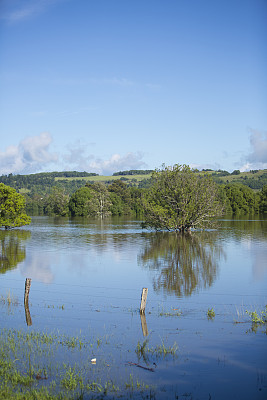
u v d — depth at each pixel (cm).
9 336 1742
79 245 5066
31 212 19100
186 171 6825
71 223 10156
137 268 3372
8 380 1338
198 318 2002
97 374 1393
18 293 2523
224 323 1922
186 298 2394
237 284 2744
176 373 1406
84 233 6919
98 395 1242
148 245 5016
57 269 3344
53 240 5734
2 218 7594
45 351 1582
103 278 2973
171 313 2088
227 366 1462
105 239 5822
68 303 2283
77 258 3950
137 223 10075
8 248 4803
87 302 2308
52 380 1339
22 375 1369
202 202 6712
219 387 1308
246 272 3162
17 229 7938
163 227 7000
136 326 1888
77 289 2627
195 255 4106
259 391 1273
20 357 1524
